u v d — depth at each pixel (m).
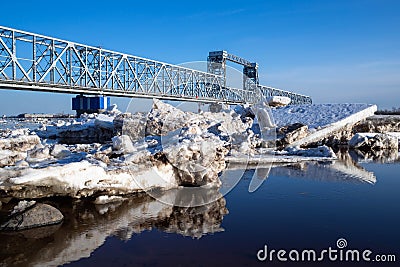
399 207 7.75
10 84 34.16
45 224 6.47
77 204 7.82
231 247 5.53
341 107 26.70
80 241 5.75
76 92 40.41
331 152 17.11
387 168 13.54
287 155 17.31
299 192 9.23
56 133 21.55
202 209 7.61
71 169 7.82
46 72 38.72
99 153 9.83
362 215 7.16
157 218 6.97
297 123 22.22
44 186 7.67
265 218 6.98
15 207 6.78
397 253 5.29
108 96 43.91
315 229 6.33
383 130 27.28
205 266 4.89
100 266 4.88
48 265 4.92
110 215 7.12
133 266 4.88
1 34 35.25
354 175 11.88
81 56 45.34
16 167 7.77
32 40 38.22
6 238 5.87
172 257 5.16
